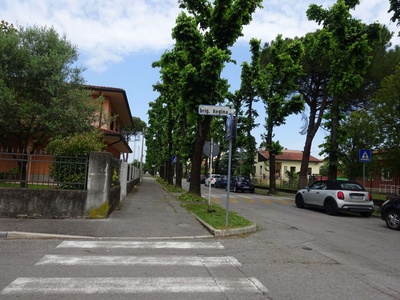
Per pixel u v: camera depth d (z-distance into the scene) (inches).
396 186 823.1
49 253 256.2
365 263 261.3
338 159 748.0
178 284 195.9
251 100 1283.2
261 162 2401.6
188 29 623.8
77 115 530.0
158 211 489.4
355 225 474.6
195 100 636.7
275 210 624.7
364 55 701.9
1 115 480.1
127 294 177.5
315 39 780.6
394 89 594.6
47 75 509.7
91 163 398.9
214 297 177.0
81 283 191.6
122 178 647.1
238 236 354.0
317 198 620.7
